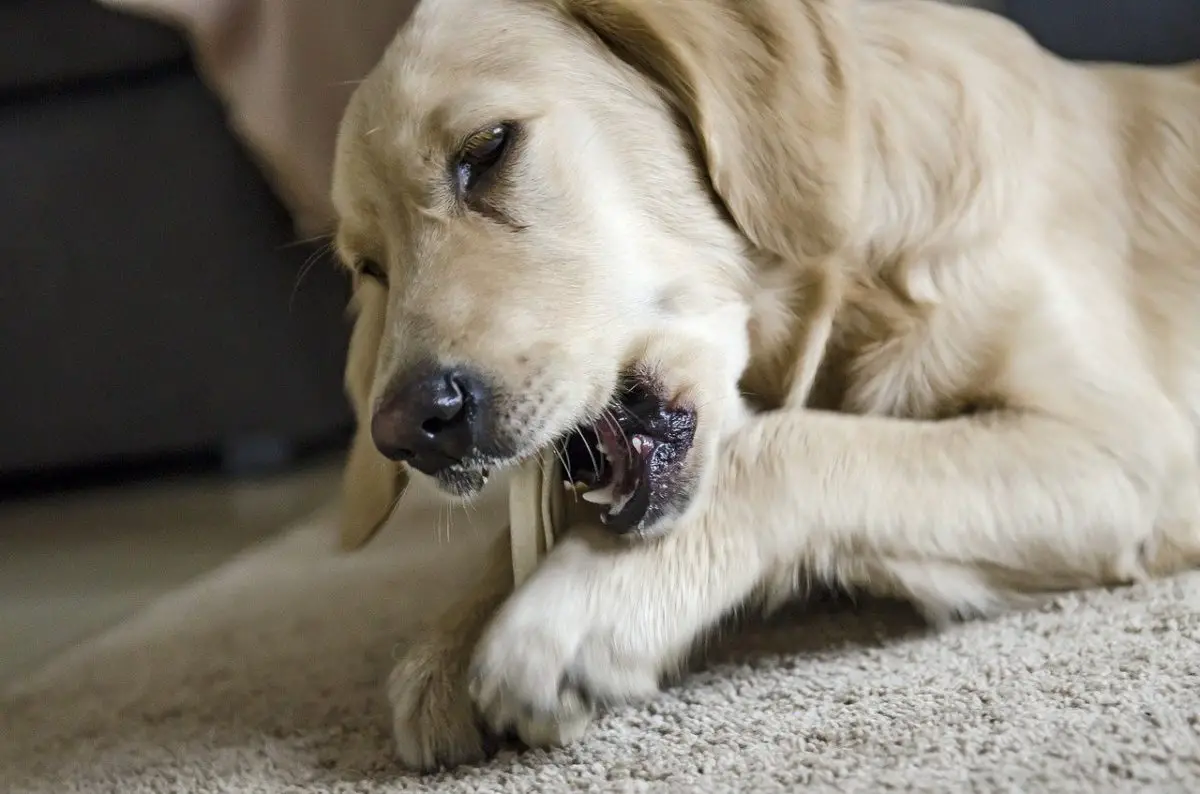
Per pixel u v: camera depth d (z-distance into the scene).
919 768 0.79
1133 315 0.98
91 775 0.90
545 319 0.90
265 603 1.10
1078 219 0.99
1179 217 1.01
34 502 1.56
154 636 1.08
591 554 0.88
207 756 0.90
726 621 0.91
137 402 1.50
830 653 0.90
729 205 0.94
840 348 0.97
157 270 1.45
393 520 1.25
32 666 1.08
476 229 0.91
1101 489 0.91
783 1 0.94
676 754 0.83
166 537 1.31
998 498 0.90
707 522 0.89
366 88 0.95
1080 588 0.92
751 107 0.94
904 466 0.90
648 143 0.94
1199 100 1.04
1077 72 1.04
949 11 1.01
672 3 0.94
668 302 0.93
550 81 0.93
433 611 1.03
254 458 1.57
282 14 1.30
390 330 0.91
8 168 1.41
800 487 0.89
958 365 0.94
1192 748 0.78
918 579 0.90
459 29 0.94
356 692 0.94
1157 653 0.84
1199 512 0.94
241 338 1.48
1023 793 0.76
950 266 0.95
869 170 0.95
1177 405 0.97
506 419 0.88
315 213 1.36
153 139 1.41
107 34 1.35
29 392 1.49
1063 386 0.93
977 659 0.86
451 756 0.86
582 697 0.86
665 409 0.92
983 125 0.96
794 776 0.80
